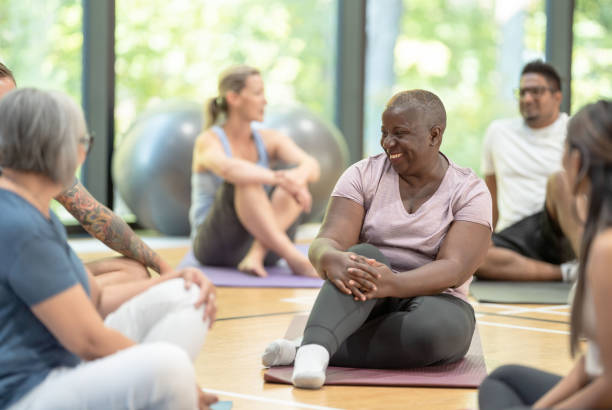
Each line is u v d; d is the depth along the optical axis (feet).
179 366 6.06
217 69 29.73
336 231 10.29
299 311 14.37
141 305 6.79
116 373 6.02
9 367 6.08
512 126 19.40
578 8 33.88
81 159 6.31
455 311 9.90
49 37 25.79
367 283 9.39
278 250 18.65
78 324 6.06
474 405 8.63
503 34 33.88
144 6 28.17
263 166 19.56
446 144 33.27
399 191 10.44
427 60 33.24
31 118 6.02
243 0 30.09
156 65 28.55
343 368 10.02
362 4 31.60
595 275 5.07
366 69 32.07
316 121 26.81
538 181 18.90
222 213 19.06
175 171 25.75
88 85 26.81
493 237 18.75
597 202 5.27
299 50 31.19
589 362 5.50
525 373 6.48
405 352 9.77
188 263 20.34
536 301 15.49
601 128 5.29
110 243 9.54
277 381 9.49
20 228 5.94
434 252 10.28
